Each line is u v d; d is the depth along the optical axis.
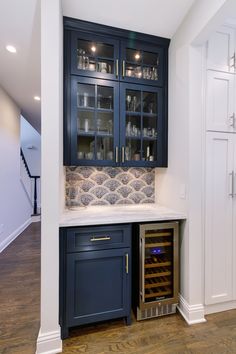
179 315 1.77
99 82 1.86
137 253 1.71
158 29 1.90
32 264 2.75
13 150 3.83
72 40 1.77
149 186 2.42
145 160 2.06
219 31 1.79
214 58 1.78
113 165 1.94
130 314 1.64
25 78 2.89
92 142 1.95
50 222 1.39
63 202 1.86
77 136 1.83
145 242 1.73
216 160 1.79
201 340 1.50
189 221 1.72
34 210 5.47
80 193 2.18
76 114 1.80
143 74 2.04
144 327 1.62
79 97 1.87
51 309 1.38
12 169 3.80
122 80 1.93
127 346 1.44
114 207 2.14
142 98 2.04
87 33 1.82
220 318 1.74
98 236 1.56
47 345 1.36
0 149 3.25
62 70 1.70
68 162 1.78
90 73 1.83
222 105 1.80
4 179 3.42
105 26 1.83
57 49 1.39
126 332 1.57
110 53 1.93
